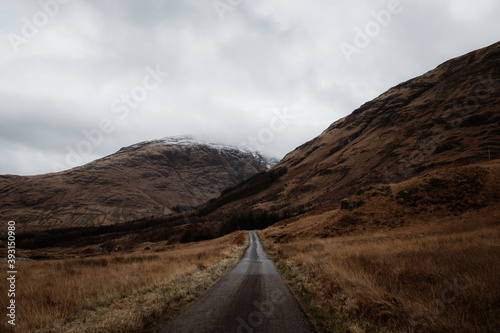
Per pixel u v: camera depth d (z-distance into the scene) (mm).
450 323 4051
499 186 30125
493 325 3844
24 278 11516
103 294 7375
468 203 29406
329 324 5117
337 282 7543
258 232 73000
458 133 153500
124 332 4723
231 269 13859
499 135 127812
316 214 65750
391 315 4902
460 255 8086
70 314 5656
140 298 7000
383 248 14656
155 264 14438
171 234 138250
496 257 6863
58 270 16078
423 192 35125
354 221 36000
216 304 6531
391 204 36156
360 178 176875
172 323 5105
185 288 8180
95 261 23781
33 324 5023
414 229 26578
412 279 6551
